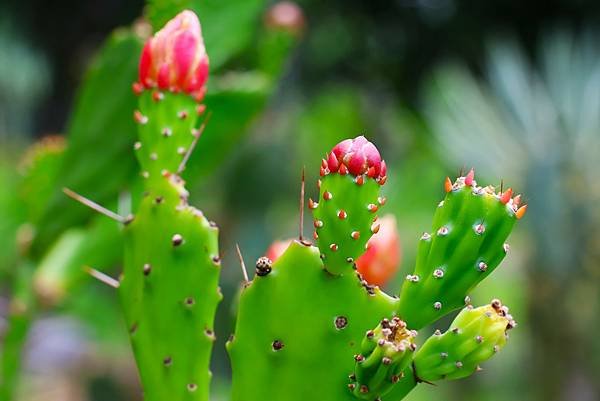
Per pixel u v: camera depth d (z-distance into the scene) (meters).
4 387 1.95
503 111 4.89
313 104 7.16
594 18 7.85
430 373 0.93
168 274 1.05
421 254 0.96
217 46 1.81
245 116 1.89
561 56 5.16
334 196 0.93
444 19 8.33
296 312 0.98
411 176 5.92
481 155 4.82
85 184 1.76
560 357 4.44
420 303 0.96
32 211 1.93
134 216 1.10
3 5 8.21
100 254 1.95
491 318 0.91
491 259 0.95
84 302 4.64
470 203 0.93
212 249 1.05
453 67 7.89
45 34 8.52
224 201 4.74
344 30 8.59
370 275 1.15
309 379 0.99
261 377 1.00
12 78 7.84
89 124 1.72
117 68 1.68
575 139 4.53
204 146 1.88
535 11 8.00
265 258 0.99
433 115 5.38
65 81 8.66
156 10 1.49
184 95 1.12
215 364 4.17
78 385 4.75
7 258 2.82
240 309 1.00
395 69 8.59
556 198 4.38
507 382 4.87
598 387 4.41
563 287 4.39
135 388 4.43
